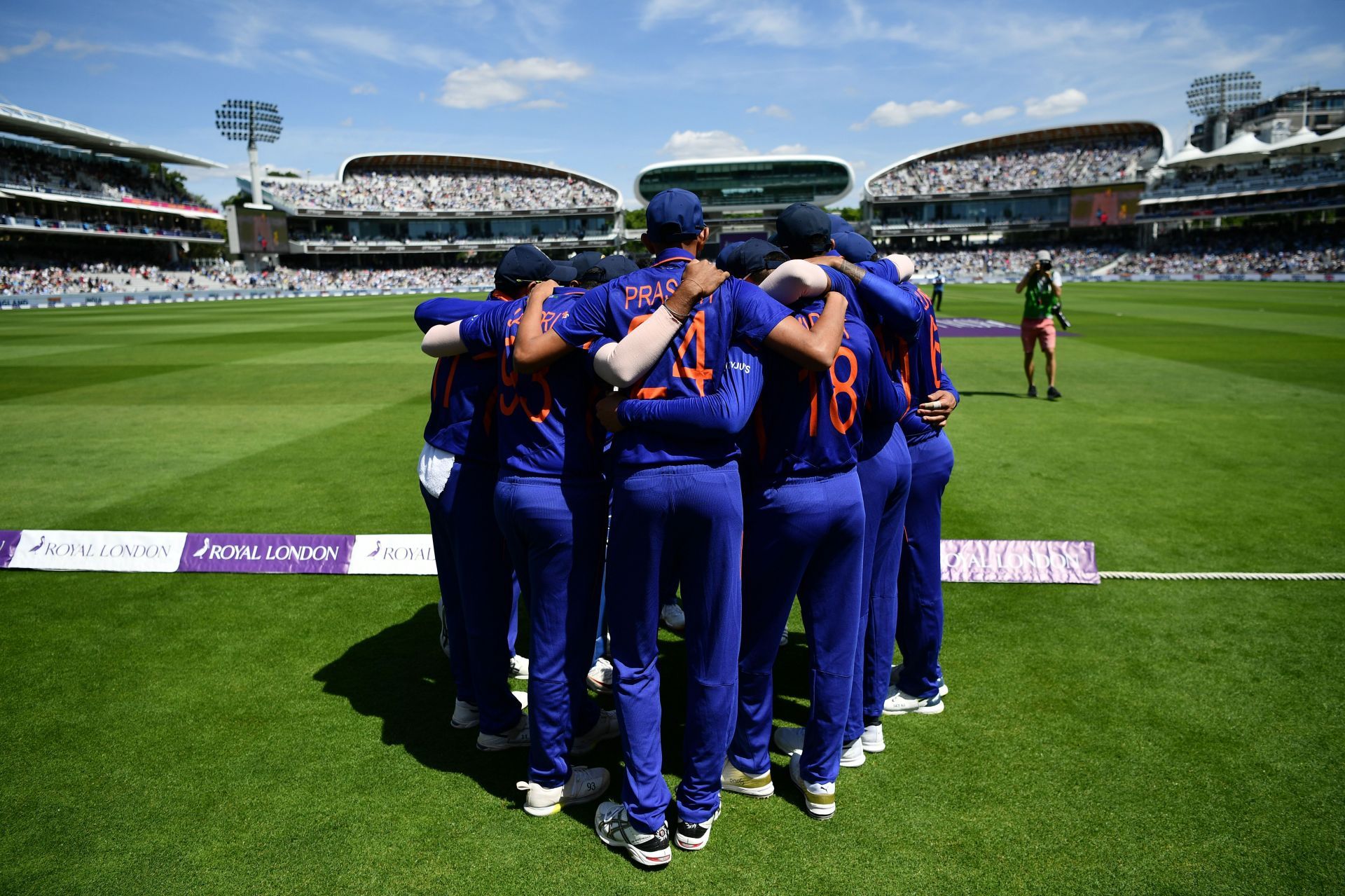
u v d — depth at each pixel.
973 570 4.70
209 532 5.85
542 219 79.19
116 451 8.41
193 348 19.02
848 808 2.73
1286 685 3.48
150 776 2.93
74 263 54.97
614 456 2.51
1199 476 6.89
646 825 2.44
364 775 2.94
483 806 2.77
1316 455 7.54
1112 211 64.94
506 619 3.10
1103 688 3.48
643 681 2.57
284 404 11.23
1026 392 11.13
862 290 2.68
